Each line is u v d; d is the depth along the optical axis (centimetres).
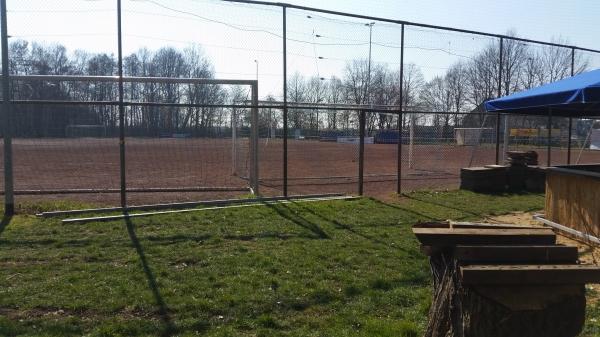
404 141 3050
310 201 1118
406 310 502
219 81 1230
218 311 488
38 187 1366
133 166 2048
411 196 1259
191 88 2127
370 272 618
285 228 845
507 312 325
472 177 1373
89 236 762
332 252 702
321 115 3797
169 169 1934
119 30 953
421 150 2975
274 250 707
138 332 438
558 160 2647
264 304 506
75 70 3988
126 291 530
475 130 2264
